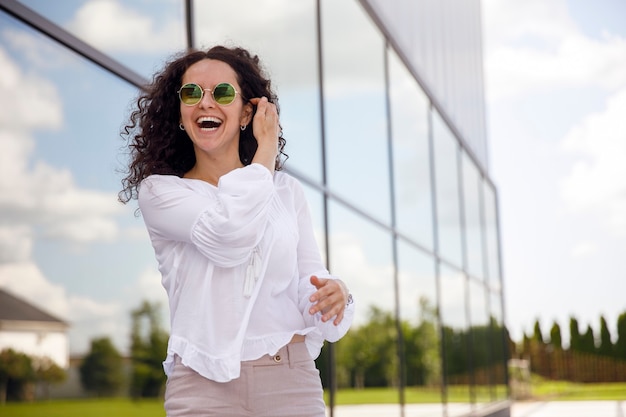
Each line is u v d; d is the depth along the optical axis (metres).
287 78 6.16
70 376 3.46
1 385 3.11
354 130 7.88
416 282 10.27
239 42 5.30
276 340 2.24
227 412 2.19
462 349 13.33
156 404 4.04
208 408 2.18
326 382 6.51
